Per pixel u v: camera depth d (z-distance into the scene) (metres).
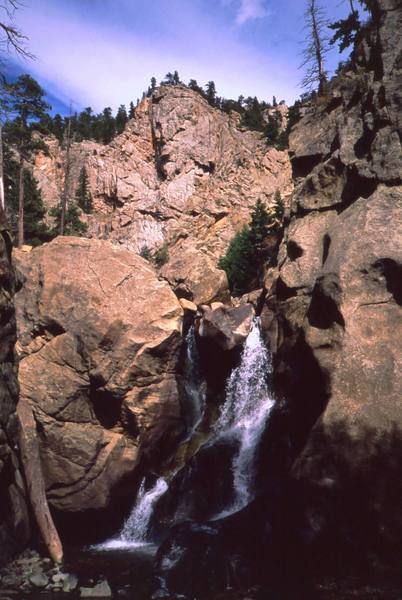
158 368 17.86
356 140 15.77
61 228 44.50
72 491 15.43
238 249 34.62
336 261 12.08
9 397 12.00
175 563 10.19
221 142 83.38
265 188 70.56
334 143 18.14
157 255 59.47
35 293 17.91
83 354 16.95
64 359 16.88
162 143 84.00
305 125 20.88
